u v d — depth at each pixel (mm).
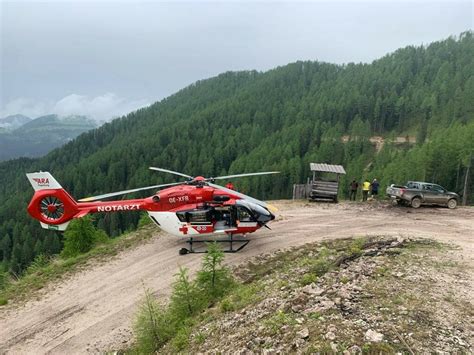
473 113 99125
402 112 118375
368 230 17516
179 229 15406
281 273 11484
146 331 9156
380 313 6629
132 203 15562
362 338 5754
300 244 15930
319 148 98750
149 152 122375
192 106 185000
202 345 7566
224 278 11023
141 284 13516
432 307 7004
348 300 7258
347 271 9164
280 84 170000
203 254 15836
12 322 11719
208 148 116750
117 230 79500
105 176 109250
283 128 118250
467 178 48594
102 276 14570
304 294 7844
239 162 99500
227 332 7594
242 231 15602
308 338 6023
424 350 5465
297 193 28094
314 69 183500
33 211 14875
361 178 74438
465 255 11344
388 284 8195
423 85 128500
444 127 92938
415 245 12789
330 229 18125
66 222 15102
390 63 156750
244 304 8906
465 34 162250
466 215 20953
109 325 11086
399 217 20484
